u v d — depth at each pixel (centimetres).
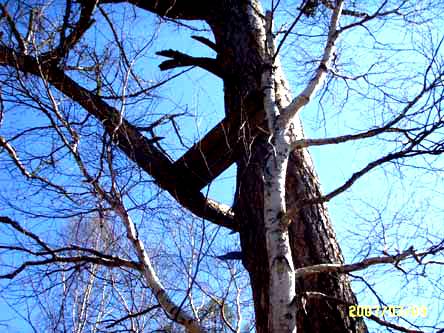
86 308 533
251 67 595
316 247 496
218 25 658
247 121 525
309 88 437
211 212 591
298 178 535
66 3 486
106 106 484
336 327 457
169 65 650
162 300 386
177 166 579
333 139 408
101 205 424
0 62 458
